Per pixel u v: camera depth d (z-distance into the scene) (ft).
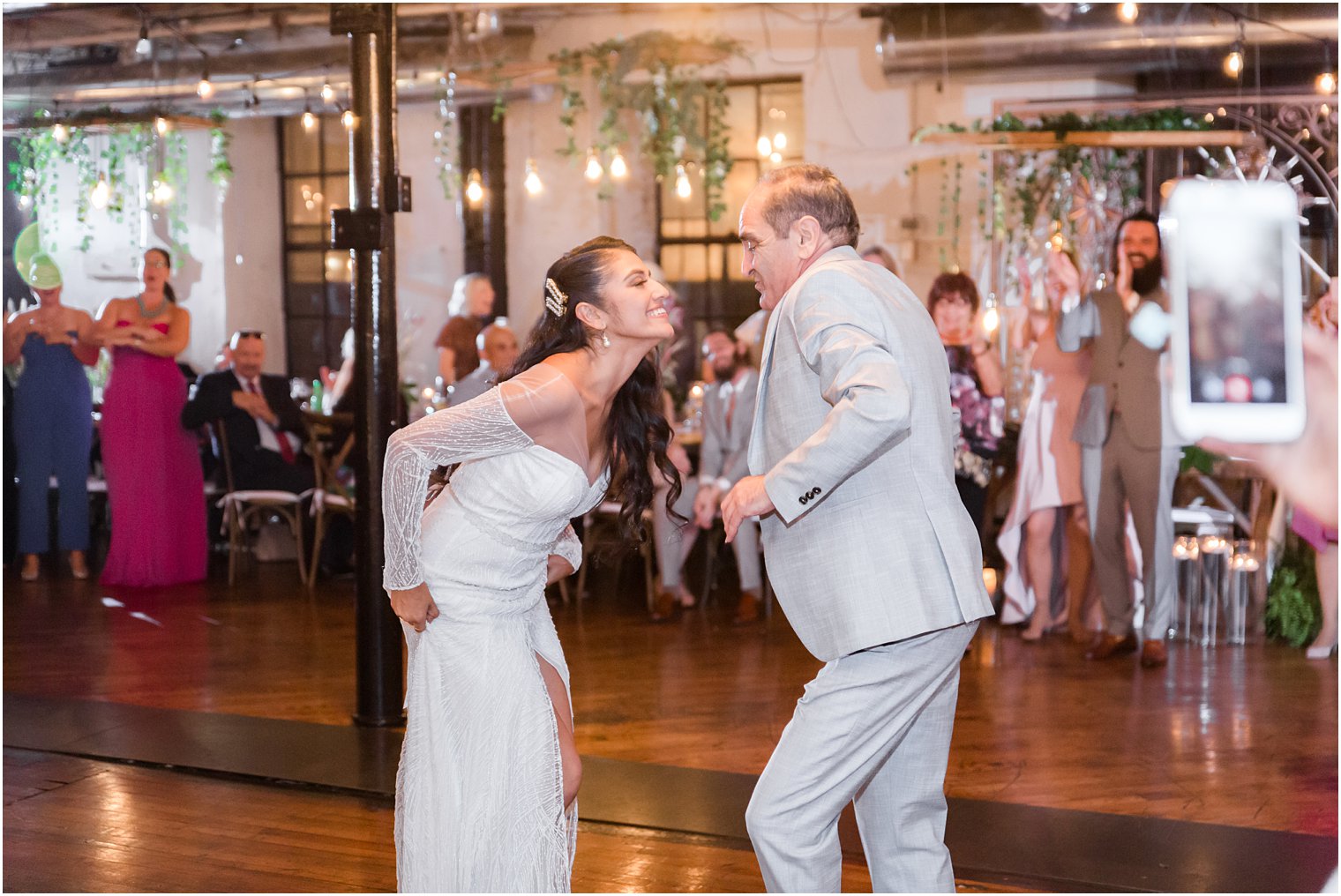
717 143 28.96
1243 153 25.46
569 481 8.80
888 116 29.43
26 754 14.90
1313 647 19.89
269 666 19.43
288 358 36.01
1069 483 20.86
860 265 8.70
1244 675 18.75
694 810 12.94
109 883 11.12
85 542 27.35
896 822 8.96
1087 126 25.38
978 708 16.96
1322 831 12.32
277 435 27.43
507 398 8.59
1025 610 22.04
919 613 8.23
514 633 9.12
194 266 35.22
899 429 7.69
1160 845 11.93
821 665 19.62
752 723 16.31
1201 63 25.61
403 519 8.73
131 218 35.32
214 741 15.34
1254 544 21.59
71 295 35.88
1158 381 19.29
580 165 31.81
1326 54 24.77
